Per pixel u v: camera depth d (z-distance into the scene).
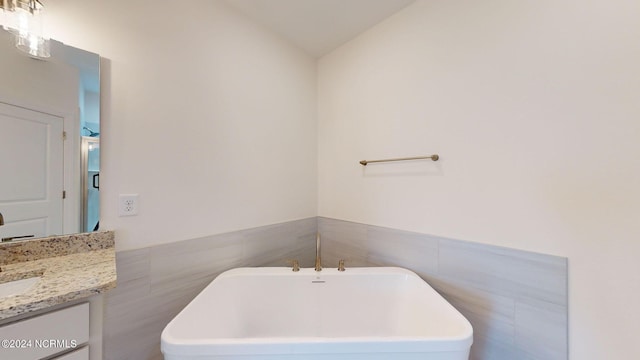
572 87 1.05
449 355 0.95
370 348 0.92
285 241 1.99
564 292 1.07
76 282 0.85
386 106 1.76
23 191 1.01
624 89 0.95
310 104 2.21
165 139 1.36
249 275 1.55
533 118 1.15
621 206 0.96
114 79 1.20
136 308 1.26
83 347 0.86
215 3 1.57
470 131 1.35
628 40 0.94
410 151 1.62
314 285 1.59
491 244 1.28
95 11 1.15
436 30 1.50
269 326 1.53
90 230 1.14
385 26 1.77
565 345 1.07
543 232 1.13
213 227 1.57
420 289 1.43
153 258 1.32
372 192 1.85
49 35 1.05
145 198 1.29
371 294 1.56
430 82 1.52
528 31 1.16
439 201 1.49
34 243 1.02
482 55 1.31
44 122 1.05
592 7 1.01
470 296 1.36
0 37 0.97
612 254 0.97
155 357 1.32
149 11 1.30
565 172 1.07
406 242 1.65
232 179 1.66
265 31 1.85
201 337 1.21
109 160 1.18
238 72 1.69
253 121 1.78
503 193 1.24
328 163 2.18
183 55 1.43
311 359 0.92
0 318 0.66
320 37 1.98
